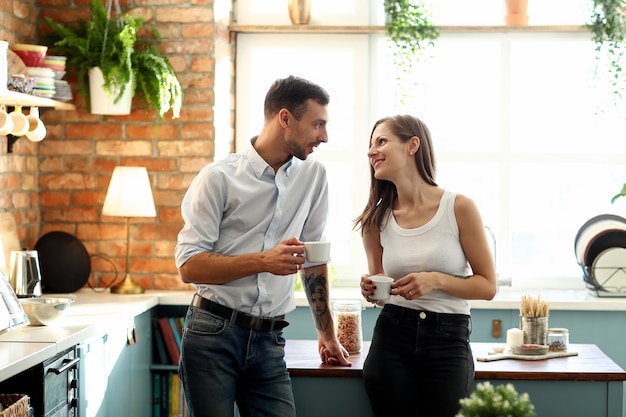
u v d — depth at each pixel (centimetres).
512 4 497
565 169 511
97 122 463
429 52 500
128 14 447
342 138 512
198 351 280
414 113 502
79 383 337
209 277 275
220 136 475
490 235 496
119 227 467
